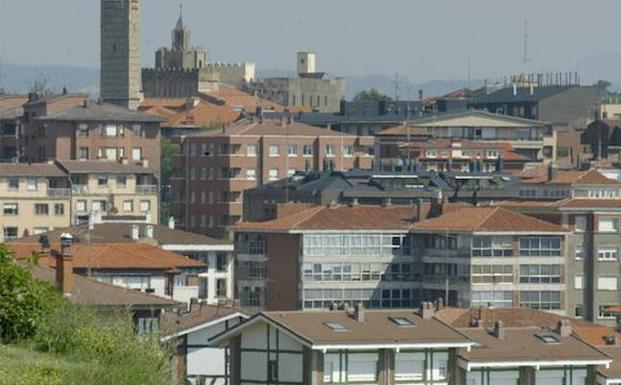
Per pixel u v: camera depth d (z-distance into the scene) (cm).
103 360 11238
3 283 11681
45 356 11300
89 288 16638
